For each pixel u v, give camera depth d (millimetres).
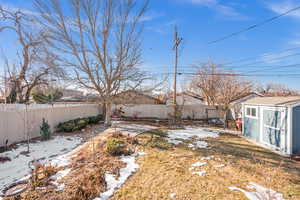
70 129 9594
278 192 3385
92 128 11094
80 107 13211
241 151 6438
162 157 5473
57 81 12211
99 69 11016
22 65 12430
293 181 3902
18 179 4027
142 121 15289
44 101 14352
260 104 7953
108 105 12016
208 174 4227
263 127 7801
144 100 19891
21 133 7363
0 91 10922
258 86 27844
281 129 6633
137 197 3213
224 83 15086
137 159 5250
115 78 11227
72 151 6324
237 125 11555
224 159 5367
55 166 4672
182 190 3459
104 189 3461
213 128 12492
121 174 4184
